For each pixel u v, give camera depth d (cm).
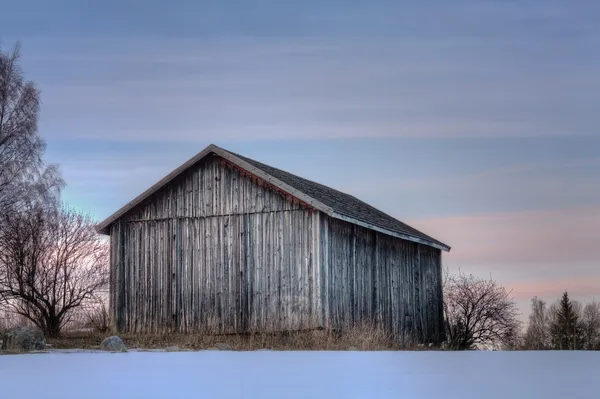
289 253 2188
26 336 1592
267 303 2198
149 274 2386
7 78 3294
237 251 2269
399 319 2580
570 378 374
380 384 351
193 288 2317
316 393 311
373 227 2317
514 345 2973
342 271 2234
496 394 299
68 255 2267
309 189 2373
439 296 2973
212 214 2320
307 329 2122
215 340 2167
